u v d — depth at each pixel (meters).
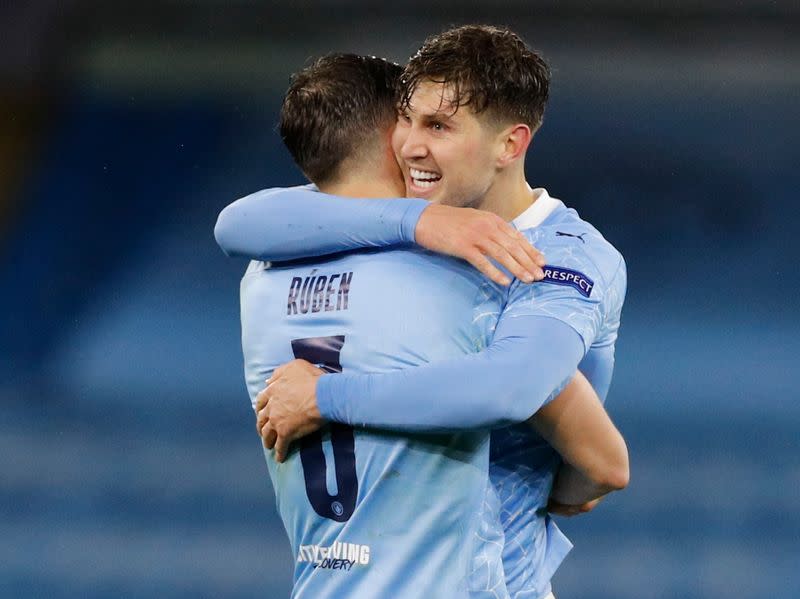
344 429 7.54
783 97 45.81
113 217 44.69
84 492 26.05
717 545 23.17
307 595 7.71
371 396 7.16
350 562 7.47
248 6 47.41
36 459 28.14
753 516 24.52
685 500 25.38
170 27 48.09
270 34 47.72
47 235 43.78
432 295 7.39
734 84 45.78
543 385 7.06
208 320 39.16
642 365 34.59
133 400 32.97
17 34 47.62
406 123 7.74
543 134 44.84
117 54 48.03
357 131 7.89
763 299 39.19
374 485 7.40
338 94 7.88
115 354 37.19
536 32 46.00
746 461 27.45
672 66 46.25
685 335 36.62
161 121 47.22
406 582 7.34
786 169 43.97
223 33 47.69
